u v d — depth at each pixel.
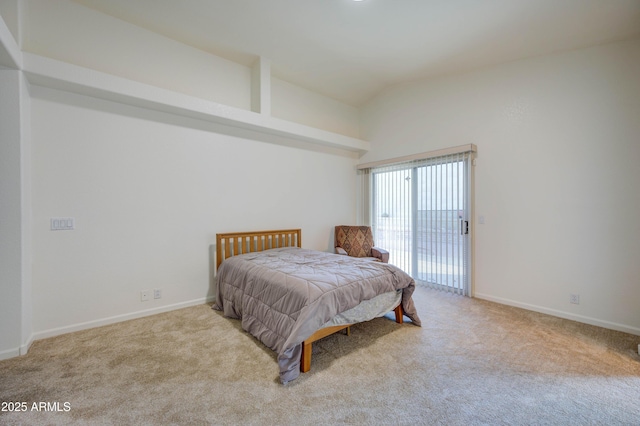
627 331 2.44
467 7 2.39
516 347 2.19
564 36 2.54
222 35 2.97
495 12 2.39
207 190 3.25
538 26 2.47
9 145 2.01
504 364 1.95
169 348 2.18
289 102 4.08
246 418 1.45
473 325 2.62
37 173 2.30
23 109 2.12
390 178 4.44
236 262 2.89
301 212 4.18
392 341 2.30
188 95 3.01
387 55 3.33
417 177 4.06
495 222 3.25
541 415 1.48
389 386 1.72
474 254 3.44
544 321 2.70
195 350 2.14
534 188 2.97
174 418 1.45
